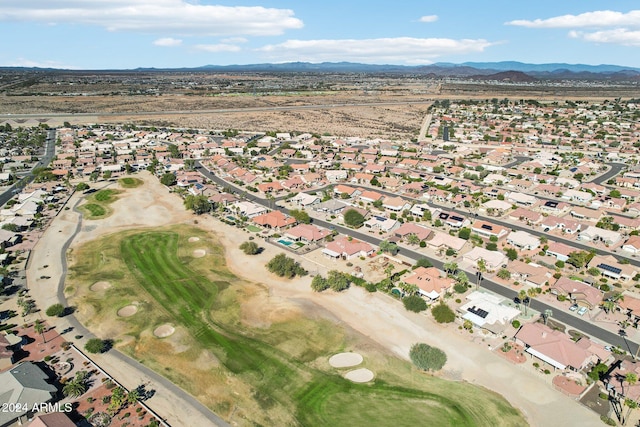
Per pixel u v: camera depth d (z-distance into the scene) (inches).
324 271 4788.4
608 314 3978.8
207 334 3619.6
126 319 3828.7
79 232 5851.4
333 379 3088.1
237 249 5359.3
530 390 3009.4
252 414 2770.7
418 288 4252.0
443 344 3518.7
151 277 4596.5
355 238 5723.4
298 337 3592.5
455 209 6835.6
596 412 2812.5
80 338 3560.5
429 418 2726.4
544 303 4163.4
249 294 4279.0
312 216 6550.2
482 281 4594.0
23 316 3846.0
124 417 2716.5
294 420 2723.9
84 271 4729.3
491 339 3582.7
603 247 5438.0
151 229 5944.9
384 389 2992.1
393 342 3550.7
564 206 6722.4
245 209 6574.8
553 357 3238.2
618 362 3319.4
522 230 5999.0
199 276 4635.8
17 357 3294.8
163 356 3336.6
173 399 2891.2
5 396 2773.1
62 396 2898.6
